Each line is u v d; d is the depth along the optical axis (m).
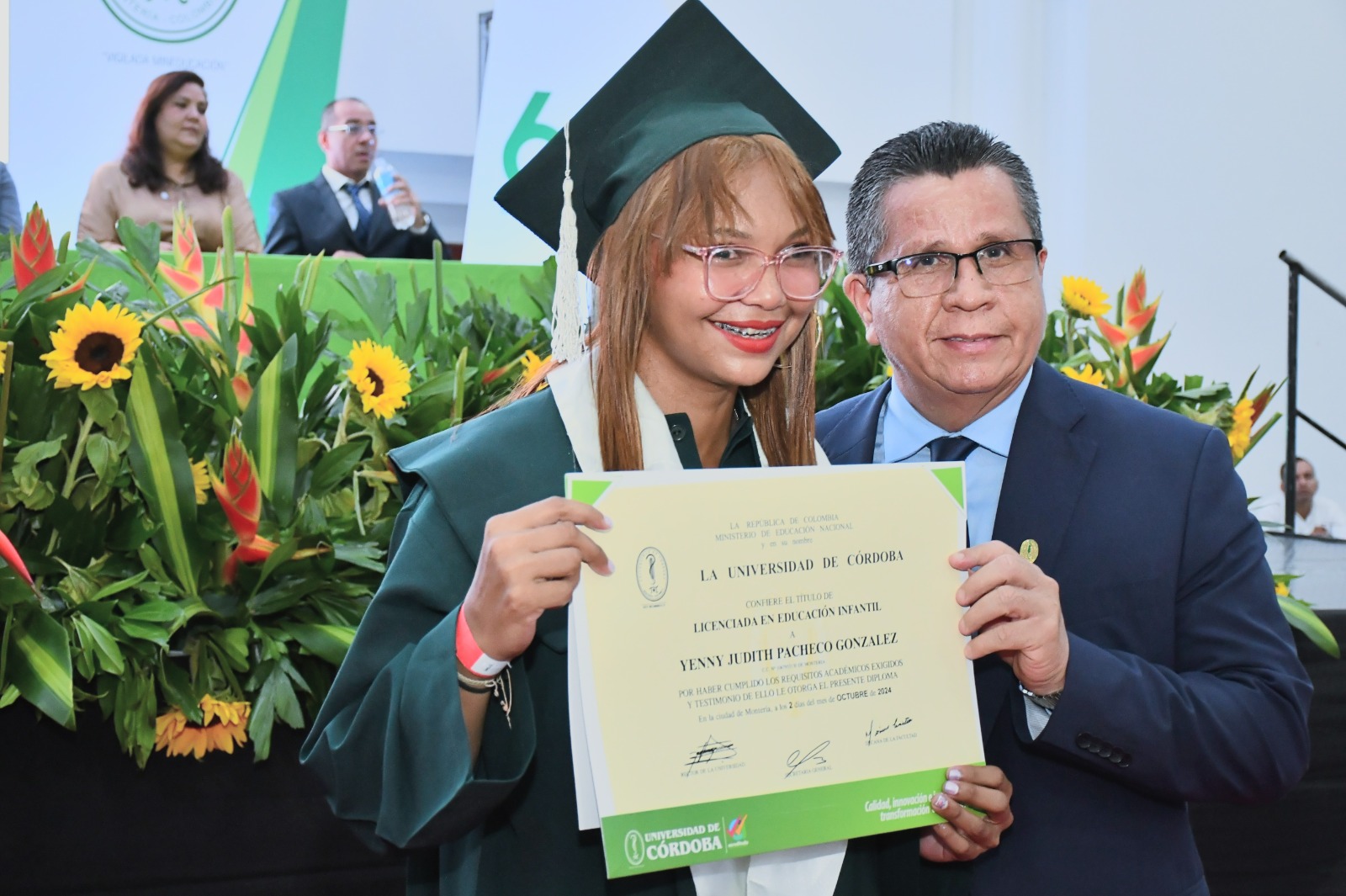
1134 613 1.20
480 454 1.04
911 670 1.02
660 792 0.93
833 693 0.99
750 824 0.95
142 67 4.27
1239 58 5.42
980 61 5.45
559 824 1.02
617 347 1.01
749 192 0.97
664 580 0.95
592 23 2.90
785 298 0.98
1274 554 3.35
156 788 1.62
